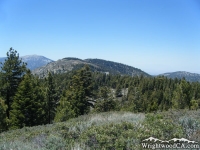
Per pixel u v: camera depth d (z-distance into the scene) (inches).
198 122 271.0
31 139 304.5
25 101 913.5
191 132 242.2
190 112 400.5
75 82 1409.9
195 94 1491.1
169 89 3085.6
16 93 987.9
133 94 2106.3
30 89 952.3
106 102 1320.1
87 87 1390.3
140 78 4763.8
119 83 4414.4
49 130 347.3
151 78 4318.4
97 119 412.8
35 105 955.3
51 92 1525.6
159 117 339.6
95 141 233.1
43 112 1046.4
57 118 874.1
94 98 1467.8
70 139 259.9
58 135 279.1
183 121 280.7
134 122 299.7
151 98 2859.3
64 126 342.0
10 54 1087.6
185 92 933.8
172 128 243.1
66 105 995.9
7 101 1092.5
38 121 971.9
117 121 346.0
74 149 210.7
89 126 309.0
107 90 1363.2
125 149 206.2
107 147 213.2
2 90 1056.8
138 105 1827.0
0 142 312.3
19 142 272.5
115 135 240.4
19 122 903.7
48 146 235.0
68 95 1428.4
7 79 1076.5
